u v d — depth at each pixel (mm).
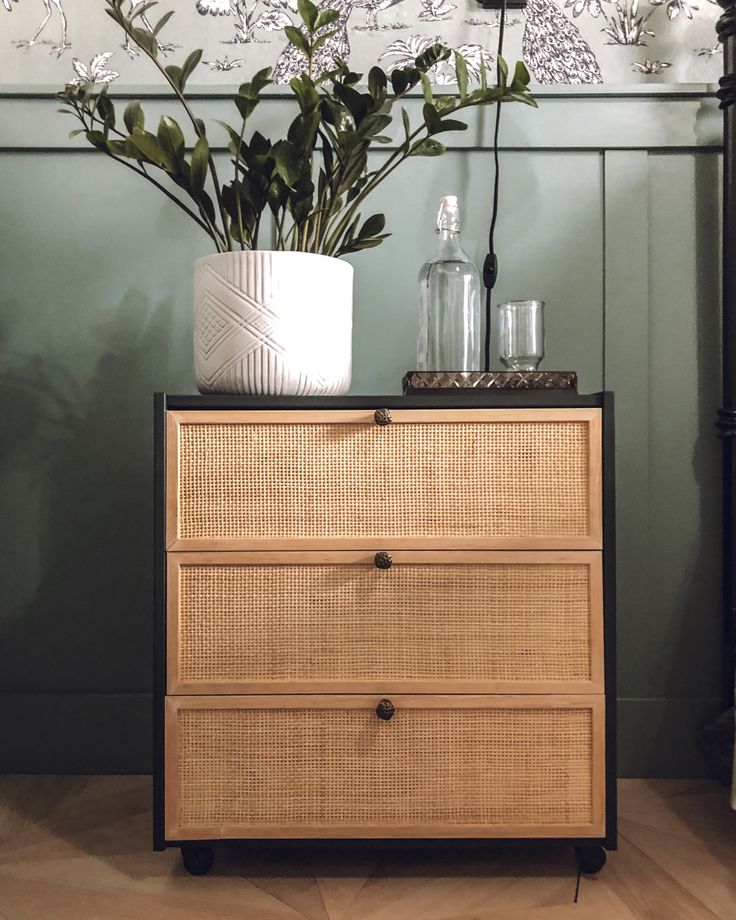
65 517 1189
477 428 853
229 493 851
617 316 1176
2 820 1014
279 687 845
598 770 846
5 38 1189
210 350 926
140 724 1175
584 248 1184
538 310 1003
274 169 890
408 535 852
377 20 1194
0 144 1164
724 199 1125
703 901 822
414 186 1182
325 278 922
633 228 1175
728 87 1109
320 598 852
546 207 1185
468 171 1182
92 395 1190
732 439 1136
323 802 848
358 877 873
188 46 1192
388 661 851
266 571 851
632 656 1173
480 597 851
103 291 1189
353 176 959
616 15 1195
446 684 848
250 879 869
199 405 850
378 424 849
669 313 1186
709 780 1158
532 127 1172
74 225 1186
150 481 1189
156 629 847
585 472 853
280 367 902
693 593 1184
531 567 853
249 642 849
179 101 1169
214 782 846
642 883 858
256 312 899
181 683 845
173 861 910
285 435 851
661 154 1180
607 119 1169
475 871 885
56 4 1189
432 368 1031
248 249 999
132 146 892
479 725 852
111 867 895
